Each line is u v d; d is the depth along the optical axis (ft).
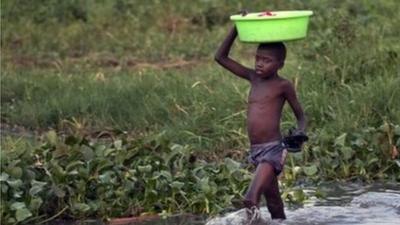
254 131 33.35
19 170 38.11
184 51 66.13
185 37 69.15
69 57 66.74
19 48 68.18
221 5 73.77
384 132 43.50
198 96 50.44
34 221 37.88
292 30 32.24
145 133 47.75
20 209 37.01
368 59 51.60
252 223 33.78
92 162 39.34
